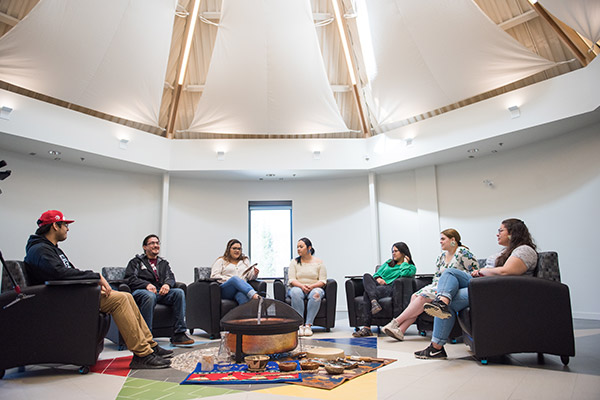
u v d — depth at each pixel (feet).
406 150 23.36
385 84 21.93
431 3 18.12
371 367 8.80
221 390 7.23
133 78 20.70
